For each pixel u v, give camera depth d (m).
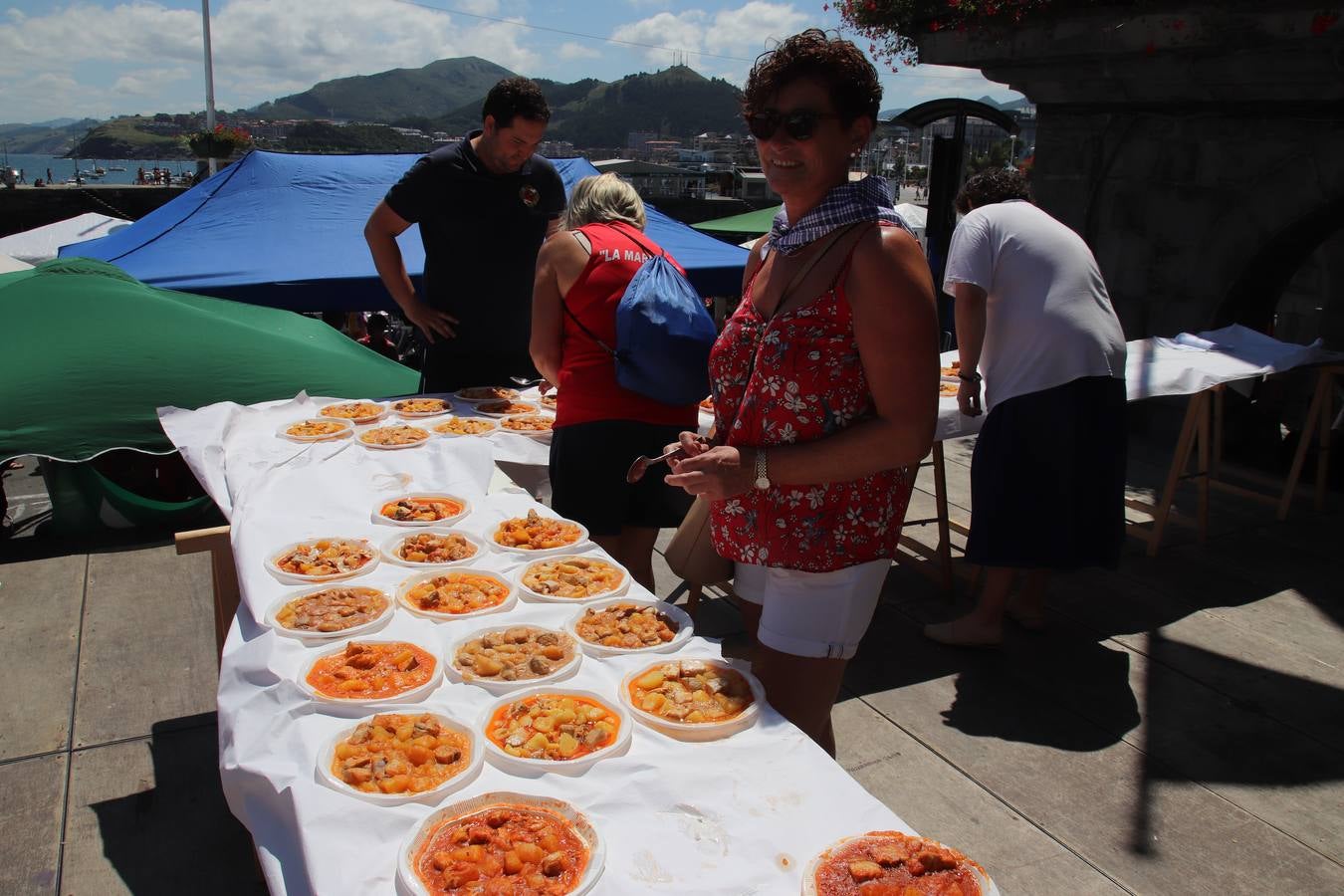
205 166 30.95
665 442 3.09
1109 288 7.48
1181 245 6.96
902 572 4.79
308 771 1.54
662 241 9.70
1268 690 3.62
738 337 1.95
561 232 3.05
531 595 2.25
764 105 1.77
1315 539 5.25
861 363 1.78
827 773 1.52
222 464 3.29
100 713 3.28
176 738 3.14
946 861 1.29
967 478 6.36
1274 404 7.10
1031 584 4.09
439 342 4.48
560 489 3.12
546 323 3.10
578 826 1.37
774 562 1.95
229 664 1.92
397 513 2.82
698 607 4.07
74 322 5.29
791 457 1.77
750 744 1.60
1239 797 2.95
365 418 3.86
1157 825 2.80
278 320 6.32
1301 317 8.48
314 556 2.47
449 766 1.54
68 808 2.77
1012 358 3.62
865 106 1.74
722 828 1.39
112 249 8.97
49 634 3.86
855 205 1.73
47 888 2.46
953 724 3.36
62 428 4.87
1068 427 3.57
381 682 1.82
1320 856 2.68
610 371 3.01
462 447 3.35
